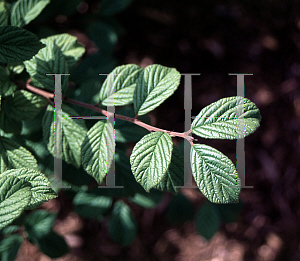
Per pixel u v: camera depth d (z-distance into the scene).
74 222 1.61
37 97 0.69
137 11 1.67
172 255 1.68
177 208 1.12
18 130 0.72
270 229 1.74
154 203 0.97
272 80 1.78
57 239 0.99
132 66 0.70
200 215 1.09
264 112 1.77
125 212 1.07
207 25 1.77
